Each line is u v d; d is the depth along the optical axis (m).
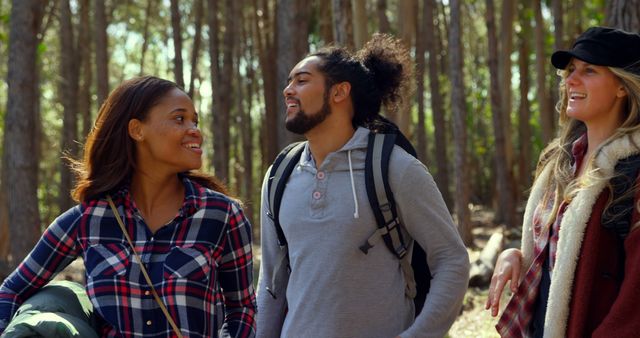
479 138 26.30
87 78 19.16
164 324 2.21
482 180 26.98
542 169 2.88
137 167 2.34
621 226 2.42
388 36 3.06
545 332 2.52
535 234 2.75
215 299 2.30
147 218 2.34
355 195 2.78
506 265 2.77
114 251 2.25
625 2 5.41
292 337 2.83
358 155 2.83
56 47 22.84
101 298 2.21
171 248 2.27
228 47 15.65
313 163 2.93
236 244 2.38
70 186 16.33
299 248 2.85
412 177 2.75
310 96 2.86
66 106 16.12
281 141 11.37
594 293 2.47
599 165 2.48
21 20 9.93
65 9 16.05
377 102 2.97
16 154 10.00
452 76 11.71
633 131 2.48
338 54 2.94
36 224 10.13
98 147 2.32
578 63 2.62
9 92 9.98
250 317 2.42
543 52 17.27
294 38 11.39
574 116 2.63
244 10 20.84
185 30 24.44
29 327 2.04
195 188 2.35
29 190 10.06
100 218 2.29
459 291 2.78
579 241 2.47
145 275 2.22
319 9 16.42
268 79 17.42
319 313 2.77
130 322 2.19
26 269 2.30
